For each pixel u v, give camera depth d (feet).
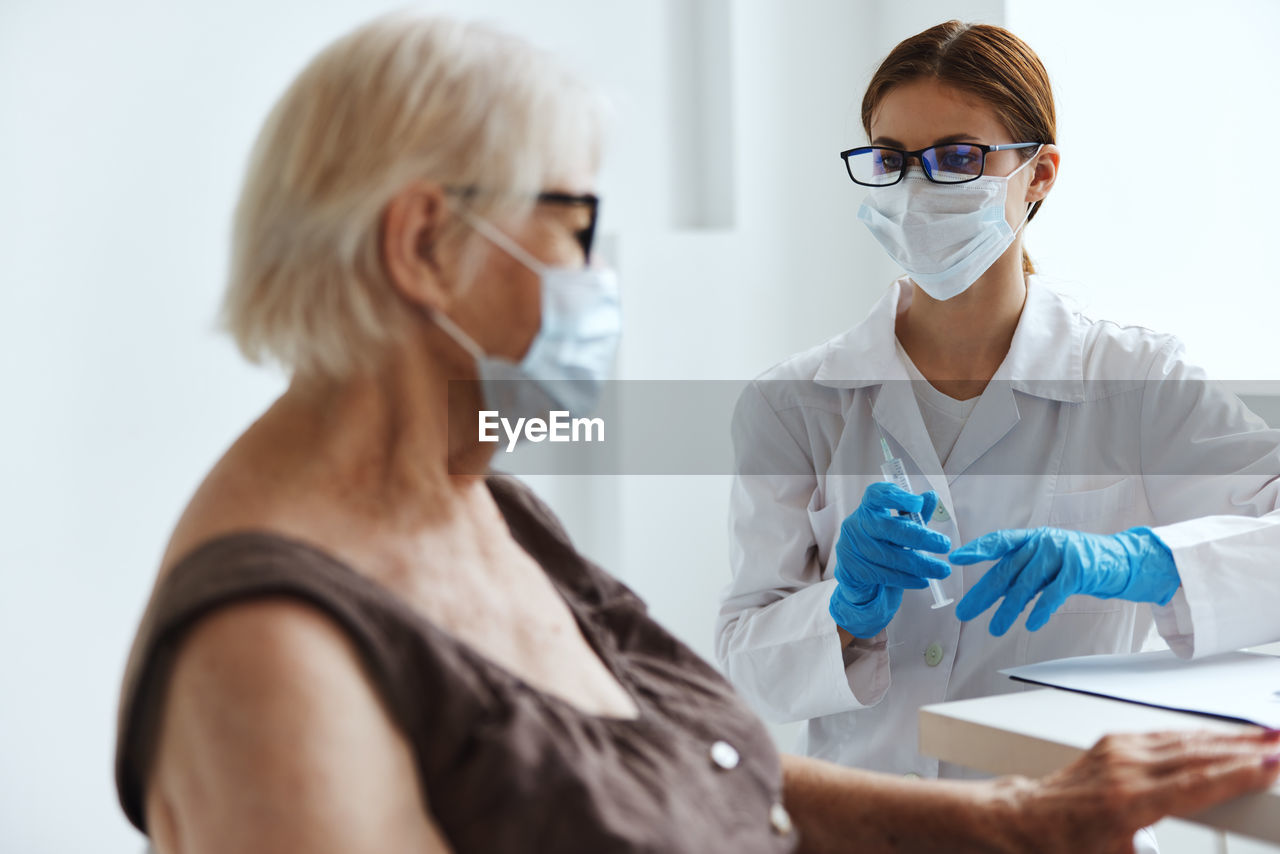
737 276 8.90
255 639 2.02
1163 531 4.06
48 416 6.50
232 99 7.03
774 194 9.08
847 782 3.27
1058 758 2.97
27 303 6.41
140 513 6.82
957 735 3.23
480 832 2.25
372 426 2.54
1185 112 7.73
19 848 6.52
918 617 4.90
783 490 5.33
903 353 5.25
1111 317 7.82
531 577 2.99
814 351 5.52
